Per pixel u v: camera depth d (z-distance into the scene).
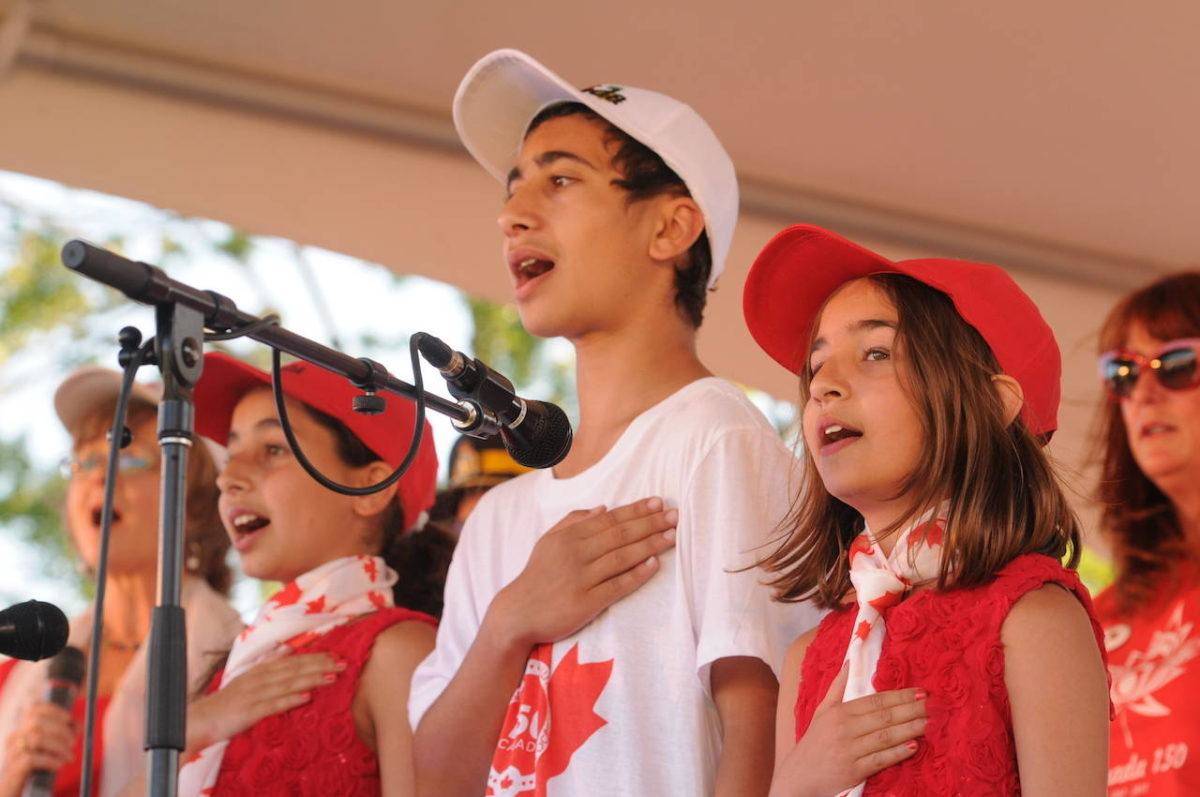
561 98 9.14
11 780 10.60
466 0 11.09
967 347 7.26
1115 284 12.45
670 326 8.64
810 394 7.36
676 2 10.88
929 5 10.60
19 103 11.80
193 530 11.88
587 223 8.56
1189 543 10.02
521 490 8.74
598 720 7.57
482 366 7.11
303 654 9.26
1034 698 6.41
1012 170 11.78
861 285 7.53
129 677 11.13
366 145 12.02
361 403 6.67
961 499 6.93
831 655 7.13
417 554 10.21
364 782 8.92
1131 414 10.24
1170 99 11.05
